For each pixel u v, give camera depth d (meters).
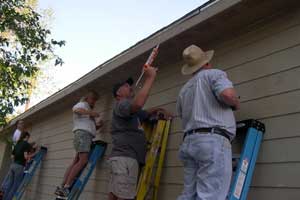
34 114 10.05
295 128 3.17
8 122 11.01
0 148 14.38
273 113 3.40
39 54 9.12
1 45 9.03
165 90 5.10
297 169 3.07
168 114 4.76
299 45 3.32
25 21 9.05
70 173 5.79
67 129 8.55
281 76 3.42
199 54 3.42
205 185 2.88
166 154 4.74
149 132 4.88
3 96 9.09
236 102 3.00
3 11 8.66
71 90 7.30
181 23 4.24
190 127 3.09
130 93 4.44
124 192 4.10
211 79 3.08
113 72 5.87
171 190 4.50
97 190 6.36
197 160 2.99
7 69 9.03
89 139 5.94
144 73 4.06
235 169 3.35
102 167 6.33
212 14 3.78
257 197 3.35
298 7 3.39
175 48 4.75
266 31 3.69
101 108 6.87
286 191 3.11
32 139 11.09
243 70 3.86
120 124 4.29
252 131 3.34
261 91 3.59
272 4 3.50
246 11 3.65
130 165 4.15
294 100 3.24
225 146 2.95
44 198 9.03
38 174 9.80
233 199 3.11
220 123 2.99
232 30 4.09
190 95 3.19
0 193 9.00
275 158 3.27
